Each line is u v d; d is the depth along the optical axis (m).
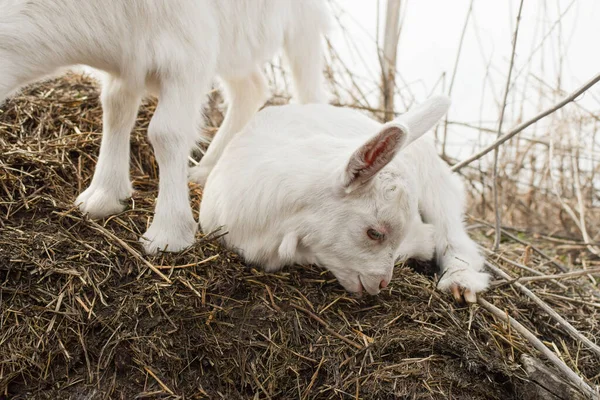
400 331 1.06
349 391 1.00
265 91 1.36
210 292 1.06
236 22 1.16
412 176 1.08
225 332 1.03
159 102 1.07
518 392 1.03
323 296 1.09
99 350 1.00
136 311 1.03
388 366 1.02
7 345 0.99
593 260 1.56
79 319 1.01
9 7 1.00
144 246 1.09
